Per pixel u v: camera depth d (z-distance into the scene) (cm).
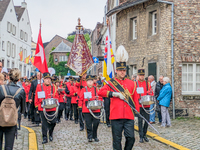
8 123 484
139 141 809
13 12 4212
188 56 1316
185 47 1317
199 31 1323
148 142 809
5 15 3844
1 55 3706
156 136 868
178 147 730
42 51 1115
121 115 545
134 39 1596
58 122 1264
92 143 797
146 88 853
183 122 1145
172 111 1285
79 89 1006
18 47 4488
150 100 801
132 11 1609
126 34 1673
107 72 1103
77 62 1124
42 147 743
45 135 798
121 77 574
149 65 1448
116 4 1981
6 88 501
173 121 1183
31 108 1192
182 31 1317
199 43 1322
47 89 823
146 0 1412
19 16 4584
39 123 1137
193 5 1319
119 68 568
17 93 506
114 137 557
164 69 1338
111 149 727
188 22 1318
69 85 1252
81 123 1013
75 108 1219
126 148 562
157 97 1091
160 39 1373
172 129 984
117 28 1798
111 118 557
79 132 977
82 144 784
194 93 1337
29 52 5206
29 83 1458
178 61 1310
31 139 820
